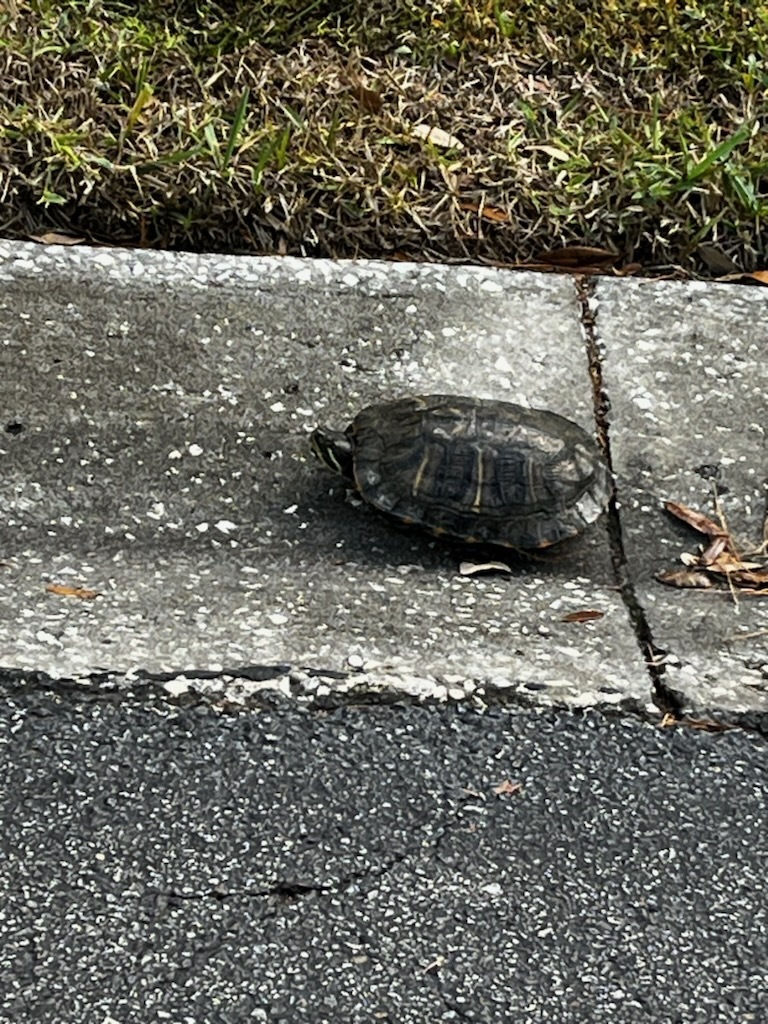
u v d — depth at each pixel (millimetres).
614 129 2238
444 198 2125
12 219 2090
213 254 2041
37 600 1623
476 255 2121
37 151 2109
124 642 1575
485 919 1378
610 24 2420
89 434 1821
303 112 2236
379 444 1736
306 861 1411
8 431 1812
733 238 2135
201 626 1604
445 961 1348
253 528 1750
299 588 1673
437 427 1719
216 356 1923
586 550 1756
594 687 1567
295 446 1837
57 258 2002
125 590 1653
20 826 1422
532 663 1589
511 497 1698
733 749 1526
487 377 1927
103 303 1965
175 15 2406
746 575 1729
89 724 1504
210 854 1411
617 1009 1324
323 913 1375
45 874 1390
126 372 1892
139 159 2117
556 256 2125
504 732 1524
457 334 1972
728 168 2158
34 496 1755
